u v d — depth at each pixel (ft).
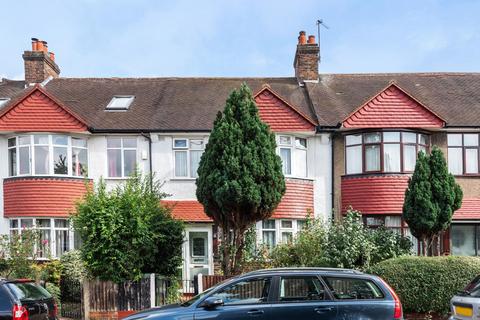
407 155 65.00
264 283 30.94
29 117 63.57
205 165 48.55
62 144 64.75
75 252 58.39
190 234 65.16
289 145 66.13
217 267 63.21
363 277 31.50
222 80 80.84
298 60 79.46
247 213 47.73
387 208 63.31
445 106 69.92
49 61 80.23
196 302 30.37
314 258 51.55
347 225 54.19
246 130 48.06
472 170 66.80
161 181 65.77
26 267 53.36
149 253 51.83
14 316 31.27
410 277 44.96
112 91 76.69
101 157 66.18
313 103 71.26
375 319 30.19
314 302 30.32
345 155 67.00
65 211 63.16
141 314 30.32
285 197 64.13
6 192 64.28
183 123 66.13
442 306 44.47
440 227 54.03
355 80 80.18
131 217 50.80
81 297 49.39
